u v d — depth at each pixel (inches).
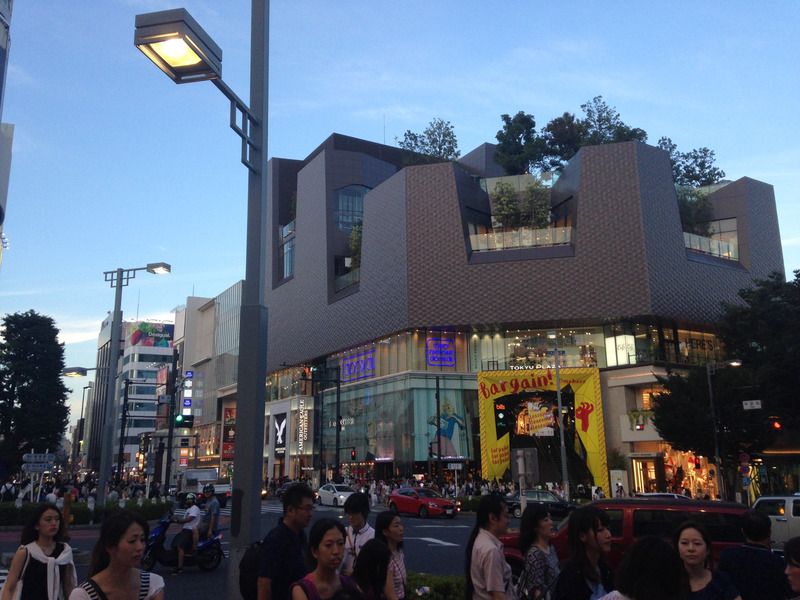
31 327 2234.3
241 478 240.4
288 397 2952.8
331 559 166.6
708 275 2164.1
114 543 152.8
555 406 2057.1
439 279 2185.0
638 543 146.8
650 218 2076.8
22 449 2095.2
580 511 199.0
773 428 1343.5
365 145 3294.8
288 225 3265.3
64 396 2207.2
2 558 618.8
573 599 189.6
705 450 1482.5
